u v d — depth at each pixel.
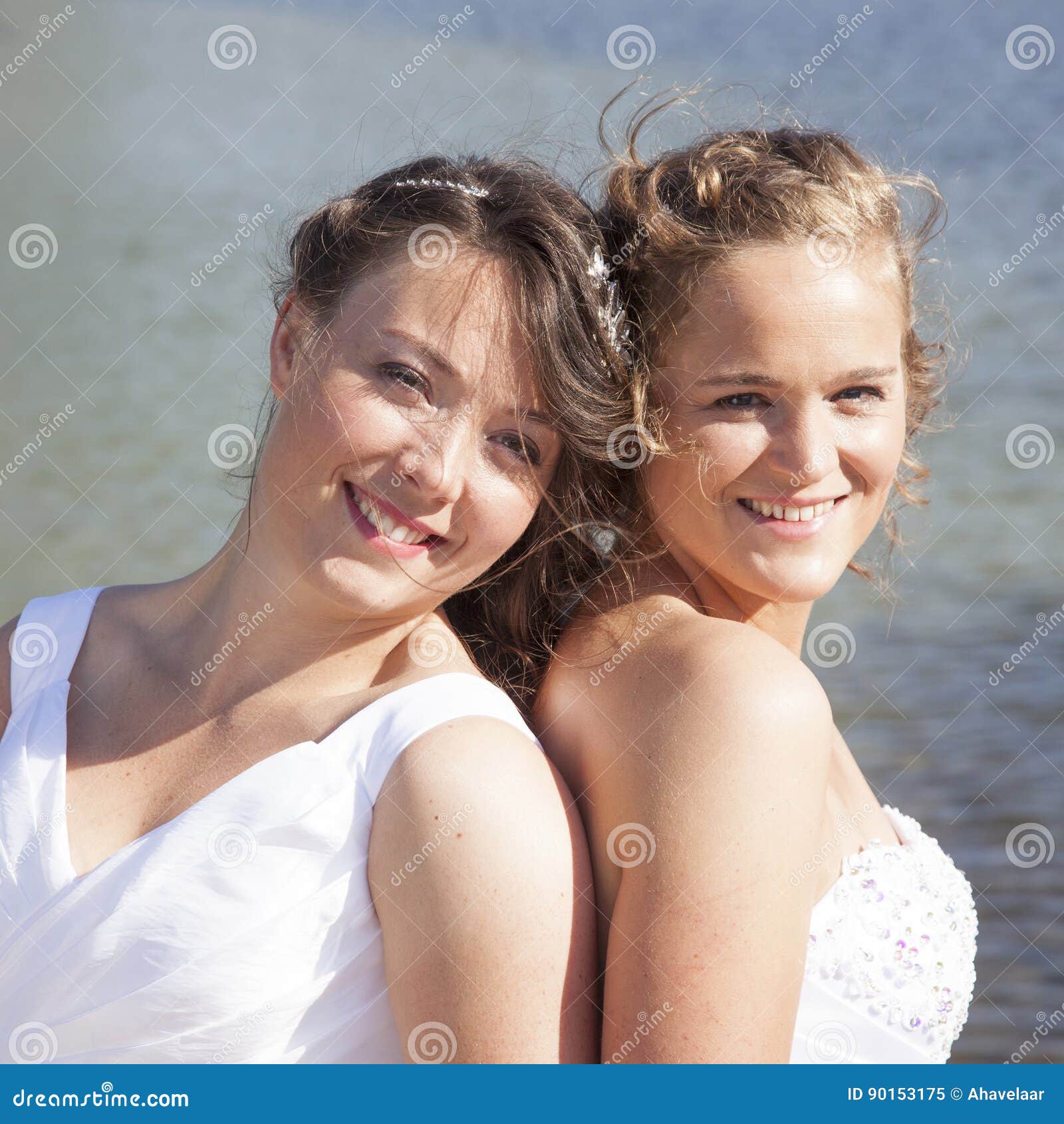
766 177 3.57
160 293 21.45
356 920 3.22
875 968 3.74
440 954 3.07
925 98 29.08
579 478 3.69
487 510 3.36
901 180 4.03
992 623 11.01
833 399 3.56
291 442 3.38
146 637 3.76
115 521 13.18
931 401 4.67
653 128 4.55
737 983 3.13
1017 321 17.53
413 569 3.35
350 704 3.39
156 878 3.21
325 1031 3.22
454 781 3.11
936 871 4.06
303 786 3.21
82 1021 3.23
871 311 3.51
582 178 4.07
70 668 3.77
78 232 25.02
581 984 3.26
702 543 3.66
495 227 3.32
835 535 3.63
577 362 3.40
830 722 3.37
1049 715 9.59
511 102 30.23
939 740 9.35
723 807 3.16
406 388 3.28
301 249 3.54
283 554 3.43
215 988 3.16
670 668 3.37
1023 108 28.83
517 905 3.07
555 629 3.92
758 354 3.45
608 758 3.40
